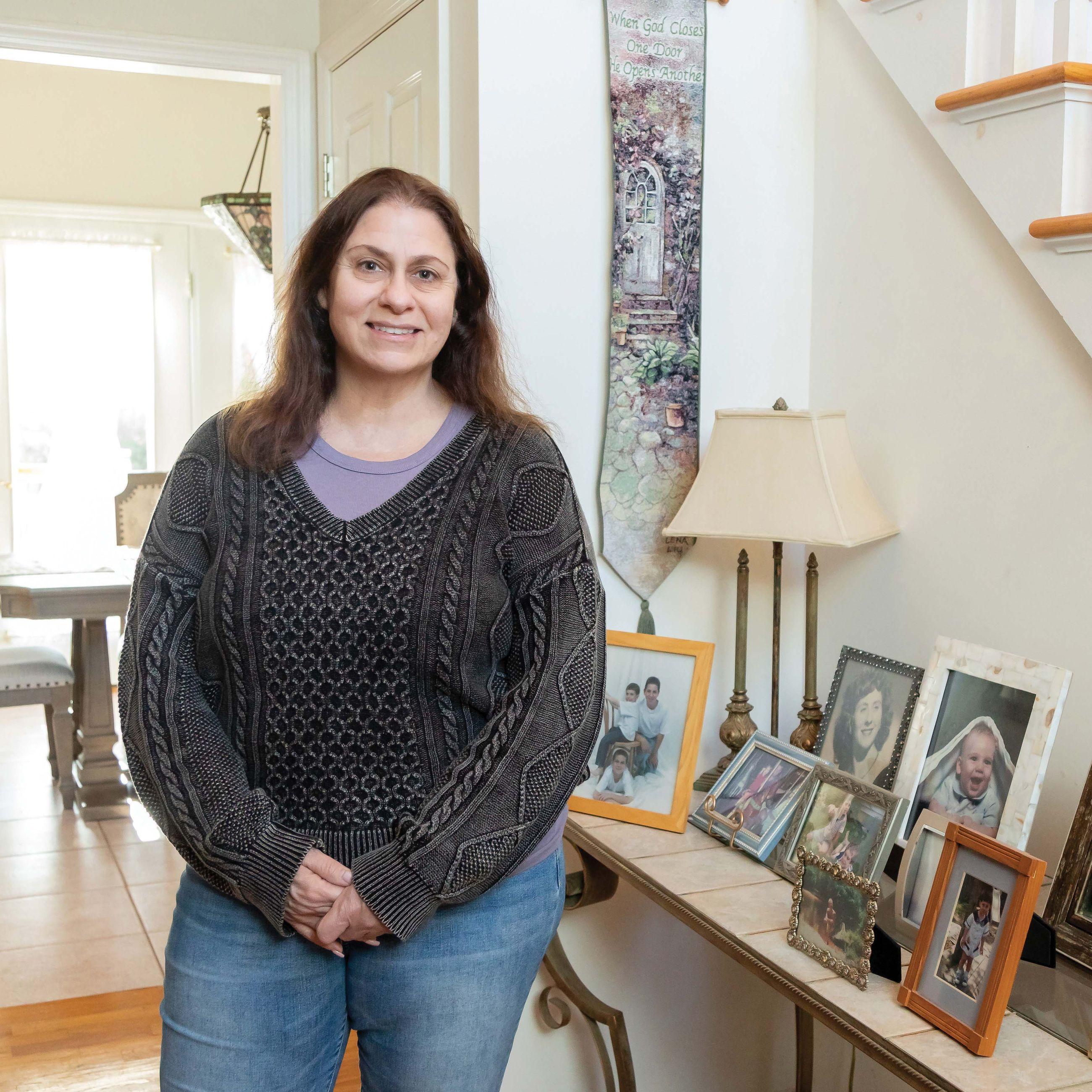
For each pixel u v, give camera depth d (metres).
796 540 1.93
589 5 2.09
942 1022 1.32
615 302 2.13
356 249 1.32
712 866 1.79
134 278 5.98
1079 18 1.73
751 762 1.92
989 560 1.91
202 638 1.32
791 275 2.29
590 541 1.40
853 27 2.16
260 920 1.30
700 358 2.21
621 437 2.17
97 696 4.36
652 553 2.21
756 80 2.23
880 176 2.12
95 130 5.81
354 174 2.71
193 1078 1.31
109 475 6.03
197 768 1.27
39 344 5.87
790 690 2.36
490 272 1.96
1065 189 1.71
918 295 2.04
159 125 5.90
